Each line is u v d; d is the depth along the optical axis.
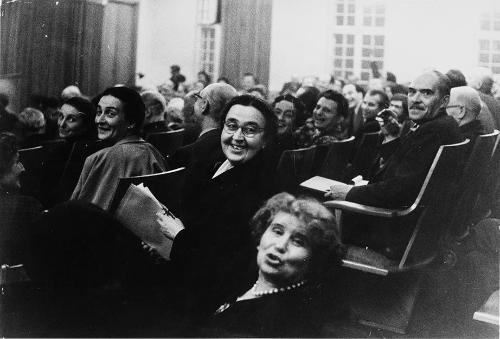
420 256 3.18
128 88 3.27
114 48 12.96
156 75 13.45
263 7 11.08
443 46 10.60
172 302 1.84
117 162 3.10
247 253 2.21
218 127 3.47
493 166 3.92
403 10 10.99
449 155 2.97
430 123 3.29
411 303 3.21
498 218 4.29
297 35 11.30
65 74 6.53
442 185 3.07
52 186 3.63
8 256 2.23
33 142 4.59
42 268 1.37
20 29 5.99
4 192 2.58
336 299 2.81
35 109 4.78
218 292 2.08
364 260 3.01
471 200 3.66
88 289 1.38
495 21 10.27
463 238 3.93
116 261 1.42
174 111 6.12
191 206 2.60
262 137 2.43
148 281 1.88
